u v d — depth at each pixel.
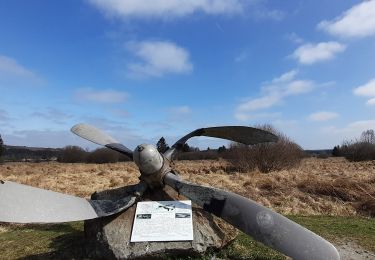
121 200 2.66
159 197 2.78
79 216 2.38
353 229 3.44
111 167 14.59
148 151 2.62
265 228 2.28
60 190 7.46
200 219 2.60
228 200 2.45
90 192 7.14
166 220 2.54
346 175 7.50
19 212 2.13
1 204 2.09
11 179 10.04
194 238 2.46
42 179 9.96
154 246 2.41
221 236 2.54
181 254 2.43
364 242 3.04
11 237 3.45
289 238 2.21
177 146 2.88
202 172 10.40
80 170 13.57
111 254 2.42
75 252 2.75
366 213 4.70
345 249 2.87
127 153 2.88
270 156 10.20
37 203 2.24
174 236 2.44
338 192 5.53
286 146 10.44
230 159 11.34
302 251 2.15
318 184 5.84
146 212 2.59
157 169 2.67
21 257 2.80
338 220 3.91
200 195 2.54
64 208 2.35
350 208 4.89
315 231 3.35
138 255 2.38
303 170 9.97
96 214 2.47
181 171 10.59
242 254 2.57
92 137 3.03
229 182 7.25
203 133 2.90
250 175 8.40
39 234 3.45
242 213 2.37
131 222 2.56
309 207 4.96
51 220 2.23
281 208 4.90
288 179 6.97
